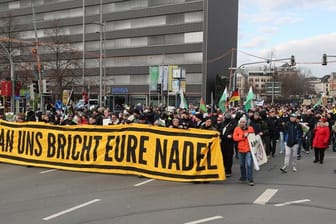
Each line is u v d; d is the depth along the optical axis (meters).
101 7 71.06
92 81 72.81
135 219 7.49
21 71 51.72
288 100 99.00
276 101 98.94
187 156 11.30
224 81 67.75
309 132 18.86
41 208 8.30
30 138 13.92
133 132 12.23
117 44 74.38
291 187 10.68
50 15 80.88
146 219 7.49
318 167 14.38
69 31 78.94
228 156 12.36
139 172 11.99
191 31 67.25
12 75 29.23
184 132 11.46
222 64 72.12
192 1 67.06
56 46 62.78
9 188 10.30
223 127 13.32
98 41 75.88
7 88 25.72
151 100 70.38
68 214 7.84
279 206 8.59
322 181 11.61
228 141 12.29
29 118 20.25
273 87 80.44
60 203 8.72
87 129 12.98
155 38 70.62
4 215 7.77
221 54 71.69
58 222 7.31
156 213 7.91
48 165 13.49
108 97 73.94
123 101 73.31
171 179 11.43
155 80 56.72
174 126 12.80
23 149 14.06
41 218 7.56
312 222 7.36
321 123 15.29
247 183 11.23
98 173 12.62
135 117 16.66
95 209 8.22
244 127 11.38
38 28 81.06
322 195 9.70
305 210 8.25
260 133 12.75
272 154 17.34
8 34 53.12
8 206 8.45
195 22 66.94
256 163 11.12
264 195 9.65
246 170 11.24
